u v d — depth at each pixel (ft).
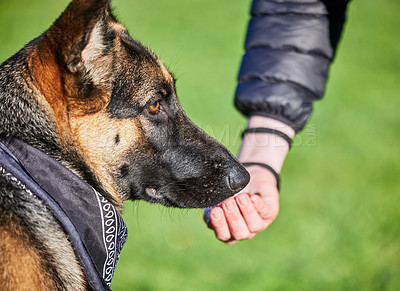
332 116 28.94
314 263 17.16
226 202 9.59
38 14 44.16
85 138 9.53
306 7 11.52
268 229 18.80
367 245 18.06
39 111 9.07
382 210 20.03
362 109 30.27
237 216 9.55
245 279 16.26
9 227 8.12
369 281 16.40
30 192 8.43
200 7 49.90
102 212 9.19
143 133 10.11
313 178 22.39
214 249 17.69
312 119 27.86
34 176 8.63
